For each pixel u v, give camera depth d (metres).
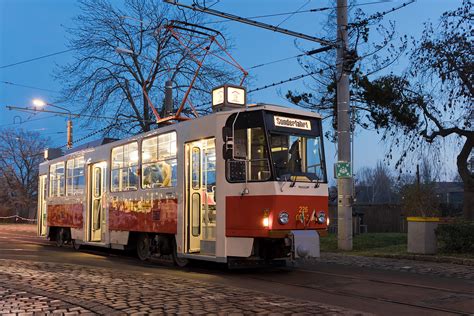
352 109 16.00
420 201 20.47
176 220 11.45
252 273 10.52
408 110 17.72
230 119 10.36
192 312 6.54
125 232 13.55
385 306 7.24
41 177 20.78
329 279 9.63
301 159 10.33
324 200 10.45
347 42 15.52
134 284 8.61
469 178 18.61
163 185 12.05
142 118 25.61
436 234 12.79
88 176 15.97
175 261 11.75
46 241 21.12
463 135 17.86
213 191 10.55
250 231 9.79
